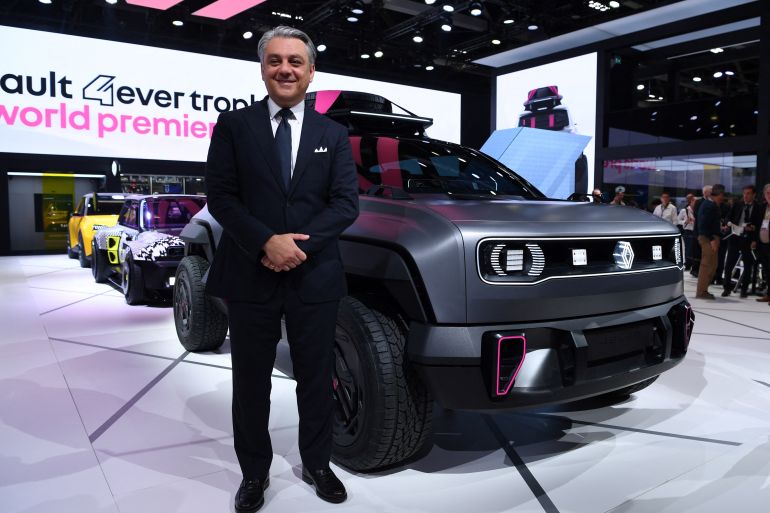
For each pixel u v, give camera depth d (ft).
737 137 34.30
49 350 12.84
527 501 6.25
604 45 40.83
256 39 45.85
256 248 5.47
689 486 6.59
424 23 40.96
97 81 38.96
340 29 42.57
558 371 6.37
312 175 5.81
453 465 7.20
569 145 43.57
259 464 6.14
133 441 7.78
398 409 6.33
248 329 5.87
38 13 38.19
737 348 13.39
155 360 11.96
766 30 32.83
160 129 41.37
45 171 37.99
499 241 6.12
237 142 5.77
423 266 6.11
